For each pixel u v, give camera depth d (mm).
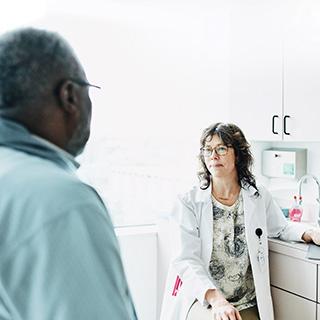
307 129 2389
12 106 740
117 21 2836
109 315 659
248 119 2789
